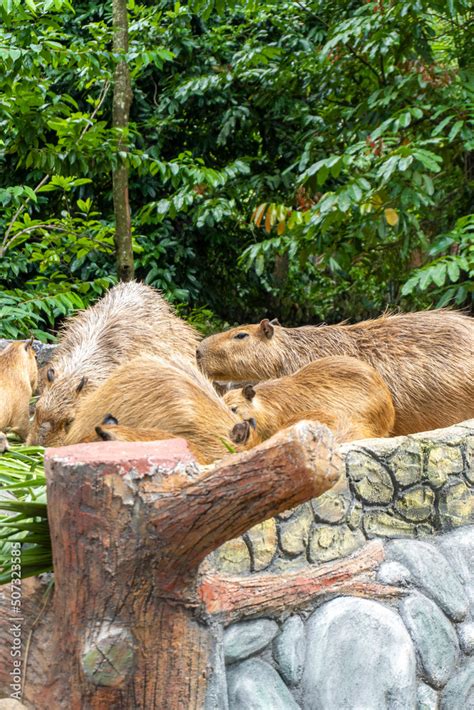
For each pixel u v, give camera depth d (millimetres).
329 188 10117
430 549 3141
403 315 4625
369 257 7945
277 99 9633
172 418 3094
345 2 8641
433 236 7711
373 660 2783
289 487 2068
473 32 7234
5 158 9852
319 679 2684
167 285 10000
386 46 6727
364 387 3834
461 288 6223
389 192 6367
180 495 2205
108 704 2330
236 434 2994
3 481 2891
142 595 2303
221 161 11055
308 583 2752
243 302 11828
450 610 3082
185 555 2254
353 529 2965
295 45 9109
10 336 7875
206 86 9336
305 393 3848
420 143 6125
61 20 7105
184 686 2373
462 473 3340
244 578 2588
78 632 2348
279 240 6910
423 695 2943
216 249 11078
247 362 4781
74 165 7211
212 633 2443
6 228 9344
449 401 4207
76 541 2312
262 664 2633
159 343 4957
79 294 9359
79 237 8133
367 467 3029
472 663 3115
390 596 2975
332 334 4707
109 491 2262
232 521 2170
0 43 6562
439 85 6754
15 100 6762
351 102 8398
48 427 4387
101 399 3361
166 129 10242
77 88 9289
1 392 5207
